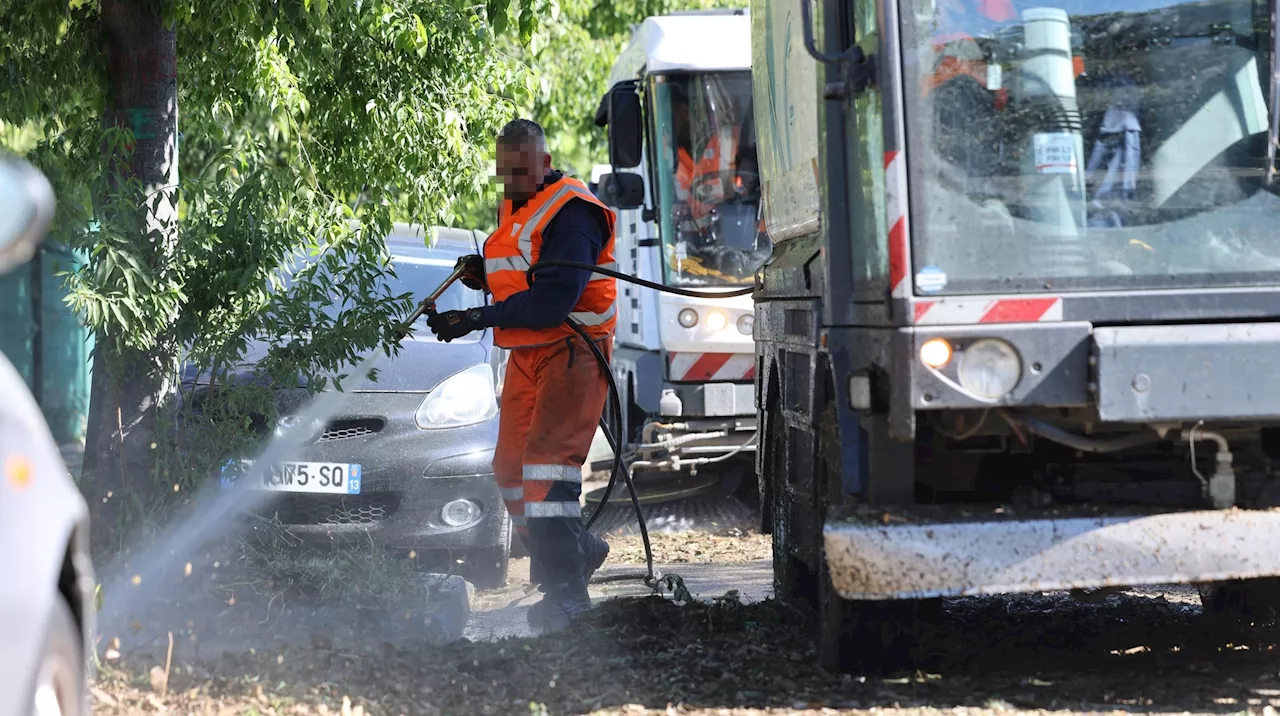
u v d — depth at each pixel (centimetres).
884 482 1198
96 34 1698
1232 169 1155
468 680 1251
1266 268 1146
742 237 2828
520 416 1619
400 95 2166
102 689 1187
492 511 1855
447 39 2159
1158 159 1152
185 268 1583
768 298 1653
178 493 1583
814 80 1419
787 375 1552
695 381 2773
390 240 2320
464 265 1686
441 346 1980
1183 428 1172
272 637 1383
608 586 1944
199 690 1191
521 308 1528
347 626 1451
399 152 2181
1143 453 1252
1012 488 1275
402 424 1834
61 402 3562
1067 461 1259
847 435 1227
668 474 3017
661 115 2855
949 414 1191
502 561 1917
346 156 2212
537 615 1556
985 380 1113
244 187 1599
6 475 684
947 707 1155
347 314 1616
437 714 1152
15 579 654
